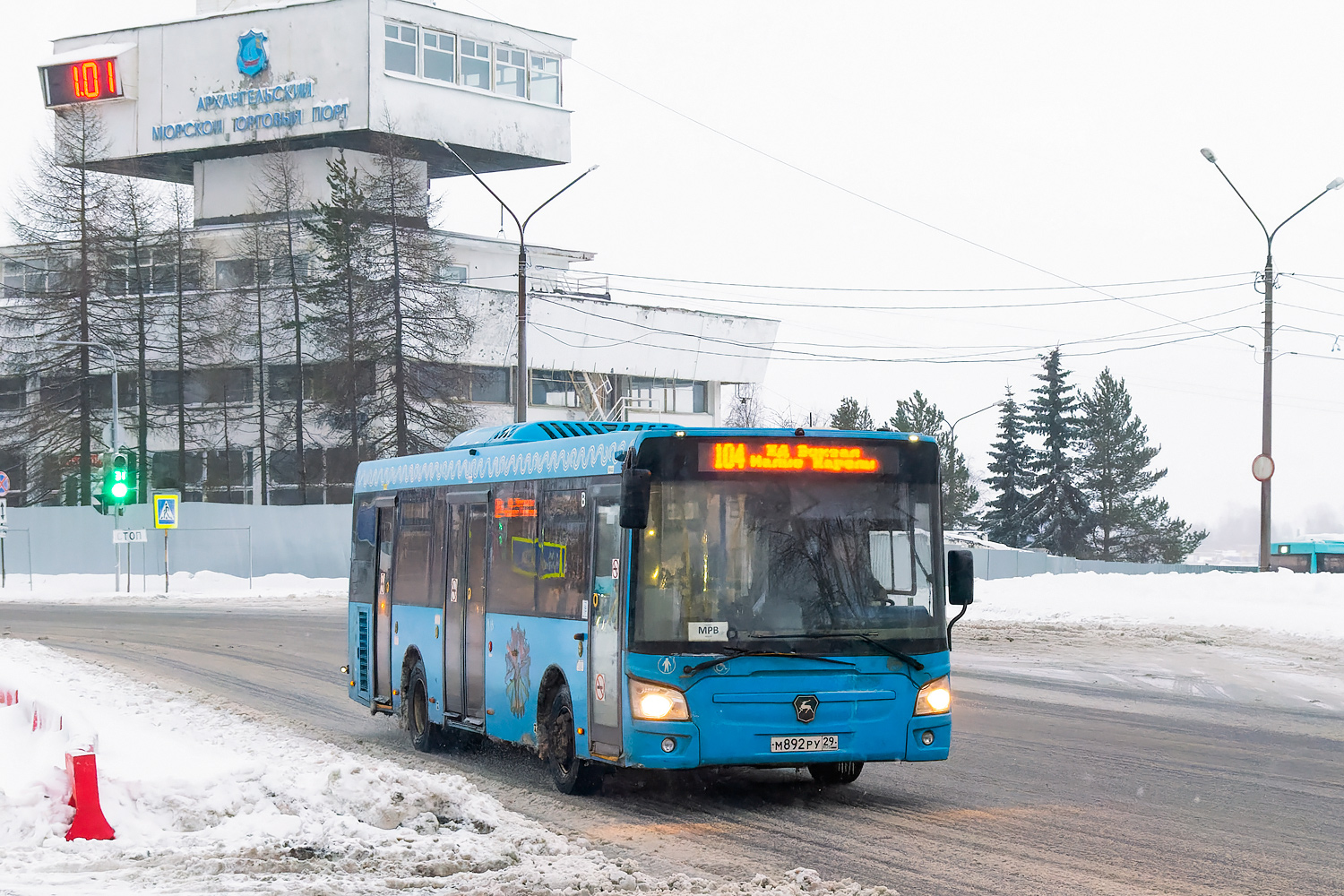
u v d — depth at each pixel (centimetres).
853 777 1193
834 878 841
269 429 6944
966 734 1527
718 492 1073
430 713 1447
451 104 6575
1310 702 1825
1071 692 1947
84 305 6744
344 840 894
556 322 7162
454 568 1416
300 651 2633
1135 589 3659
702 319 7812
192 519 5431
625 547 1066
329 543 5350
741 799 1130
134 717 1603
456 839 913
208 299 6881
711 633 1050
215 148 6662
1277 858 894
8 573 5762
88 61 6662
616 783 1216
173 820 948
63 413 6819
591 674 1113
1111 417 10538
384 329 6256
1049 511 10406
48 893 754
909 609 1091
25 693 1376
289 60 6397
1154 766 1301
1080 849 927
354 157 6681
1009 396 10712
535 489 1242
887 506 1102
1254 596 3403
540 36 6900
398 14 6391
